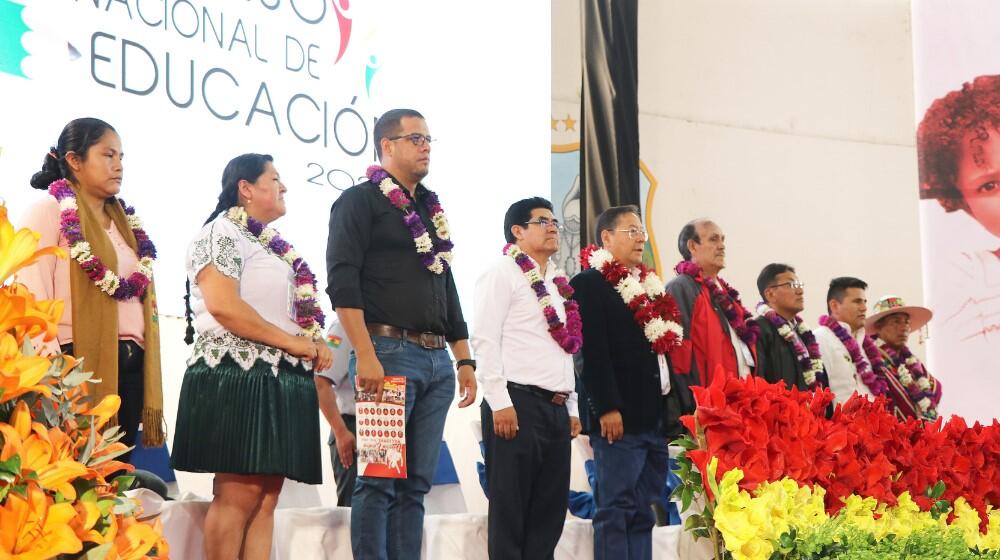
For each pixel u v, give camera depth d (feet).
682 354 15.19
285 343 10.23
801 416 7.95
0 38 13.52
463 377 12.08
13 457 3.96
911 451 9.38
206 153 15.62
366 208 11.23
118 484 4.64
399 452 10.37
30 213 10.43
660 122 25.76
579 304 13.11
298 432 10.36
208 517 10.23
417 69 18.94
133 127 14.82
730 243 26.32
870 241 27.89
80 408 4.60
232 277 10.20
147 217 14.89
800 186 27.27
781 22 27.50
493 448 11.91
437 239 11.78
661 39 26.00
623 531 12.59
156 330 11.00
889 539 7.88
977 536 9.76
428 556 12.93
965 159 24.20
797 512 7.43
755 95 27.02
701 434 7.69
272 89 16.52
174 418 15.02
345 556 12.12
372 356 10.64
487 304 12.15
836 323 18.74
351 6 17.81
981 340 23.88
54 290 10.26
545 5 21.63
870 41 28.43
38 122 13.82
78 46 14.29
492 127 20.35
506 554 11.63
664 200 25.57
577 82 22.98
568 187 22.41
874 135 28.22
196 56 15.61
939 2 24.48
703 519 7.66
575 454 19.69
